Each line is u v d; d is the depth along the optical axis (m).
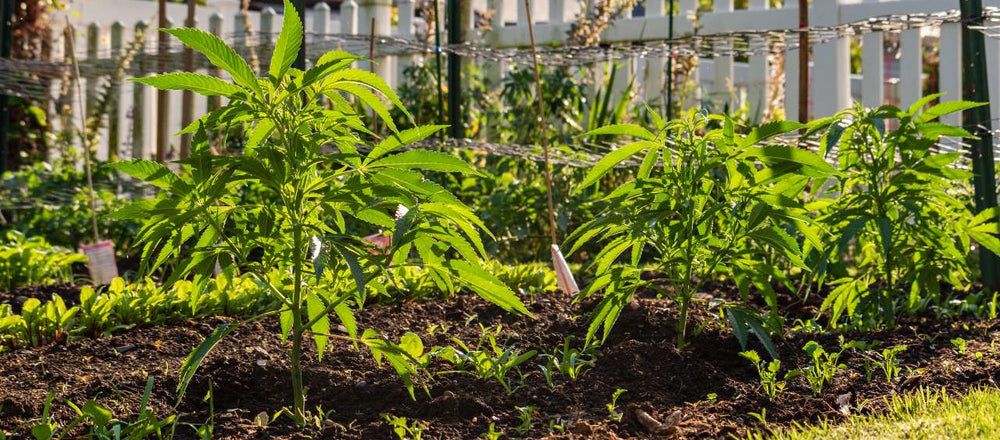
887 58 9.13
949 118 6.59
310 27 11.55
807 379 3.38
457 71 6.43
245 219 2.88
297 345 2.89
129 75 8.06
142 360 3.63
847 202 4.25
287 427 2.92
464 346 3.37
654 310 4.21
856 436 2.70
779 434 2.76
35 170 7.79
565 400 3.16
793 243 3.39
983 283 4.90
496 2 8.81
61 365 3.56
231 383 3.30
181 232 2.84
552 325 4.17
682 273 3.76
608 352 3.60
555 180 6.58
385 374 3.41
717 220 3.62
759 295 5.02
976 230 4.22
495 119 7.86
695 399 3.21
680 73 7.50
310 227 2.62
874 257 4.68
